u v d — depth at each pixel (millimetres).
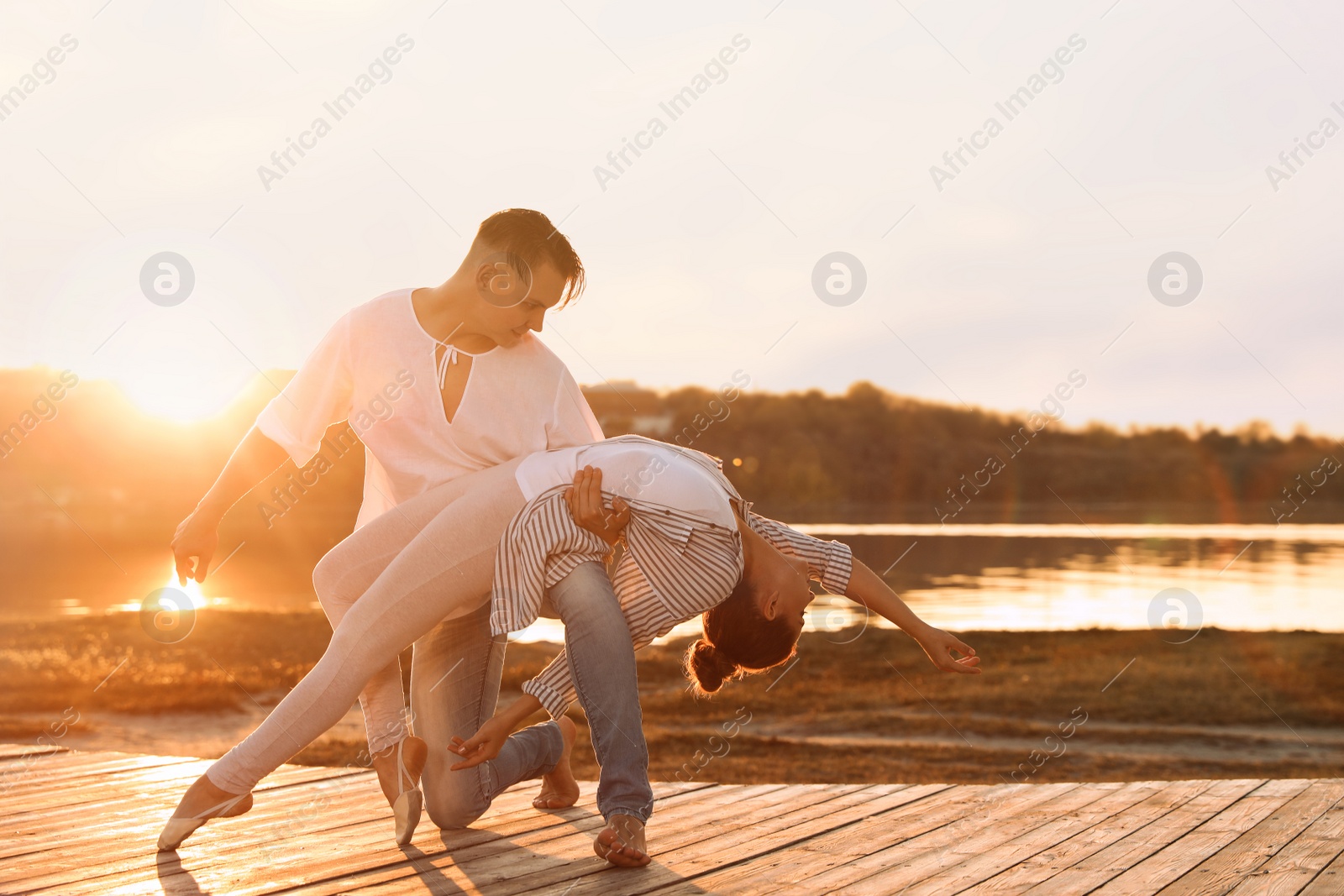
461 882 2207
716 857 2408
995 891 2125
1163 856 2404
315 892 2135
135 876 2244
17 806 2939
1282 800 2990
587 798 3184
